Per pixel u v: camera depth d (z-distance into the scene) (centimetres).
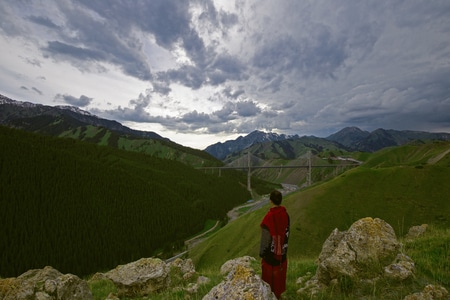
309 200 7956
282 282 698
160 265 1313
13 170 17588
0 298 846
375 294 734
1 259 12375
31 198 16362
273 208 721
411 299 669
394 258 856
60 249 13688
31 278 943
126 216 18088
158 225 18200
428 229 1855
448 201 6800
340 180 8450
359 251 877
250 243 7262
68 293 905
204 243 9619
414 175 7919
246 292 563
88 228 15812
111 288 1529
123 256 14712
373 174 8394
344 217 7112
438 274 793
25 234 14012
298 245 6644
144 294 1218
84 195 18562
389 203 7244
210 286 1062
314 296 786
